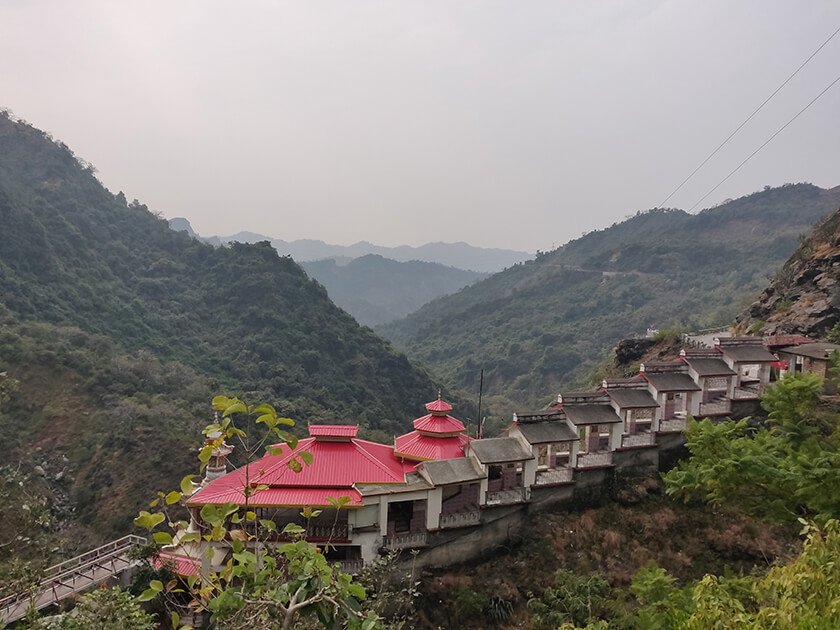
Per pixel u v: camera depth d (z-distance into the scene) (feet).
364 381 353.31
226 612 29.84
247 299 384.68
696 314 439.63
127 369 263.70
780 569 39.09
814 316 177.88
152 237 447.01
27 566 70.38
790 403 77.36
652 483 124.06
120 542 132.05
